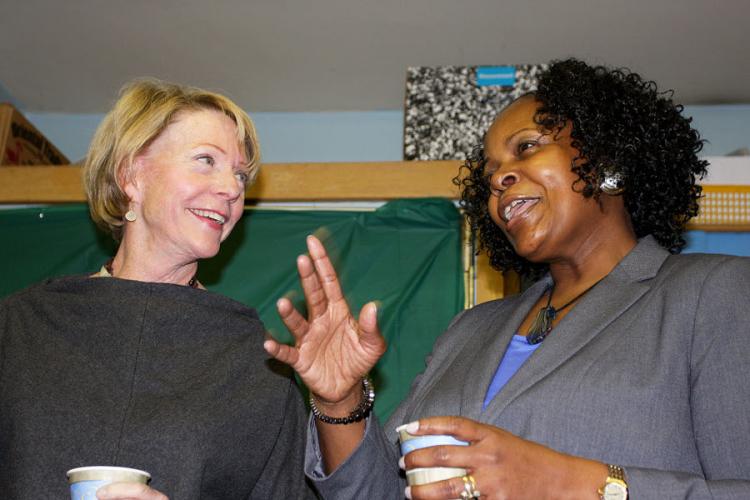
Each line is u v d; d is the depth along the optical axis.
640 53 3.15
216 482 1.65
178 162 1.88
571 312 1.57
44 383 1.68
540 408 1.45
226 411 1.69
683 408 1.42
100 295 1.82
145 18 3.08
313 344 1.47
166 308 1.80
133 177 1.90
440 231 2.62
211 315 1.82
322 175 2.75
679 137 1.76
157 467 1.60
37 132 3.21
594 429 1.41
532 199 1.68
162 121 1.90
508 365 1.62
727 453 1.37
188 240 1.84
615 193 1.68
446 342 1.81
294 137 3.49
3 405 1.66
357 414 1.52
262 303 2.57
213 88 3.40
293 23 3.07
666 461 1.38
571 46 3.13
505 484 1.29
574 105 1.71
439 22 3.05
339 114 3.51
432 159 2.94
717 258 1.54
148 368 1.73
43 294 1.85
